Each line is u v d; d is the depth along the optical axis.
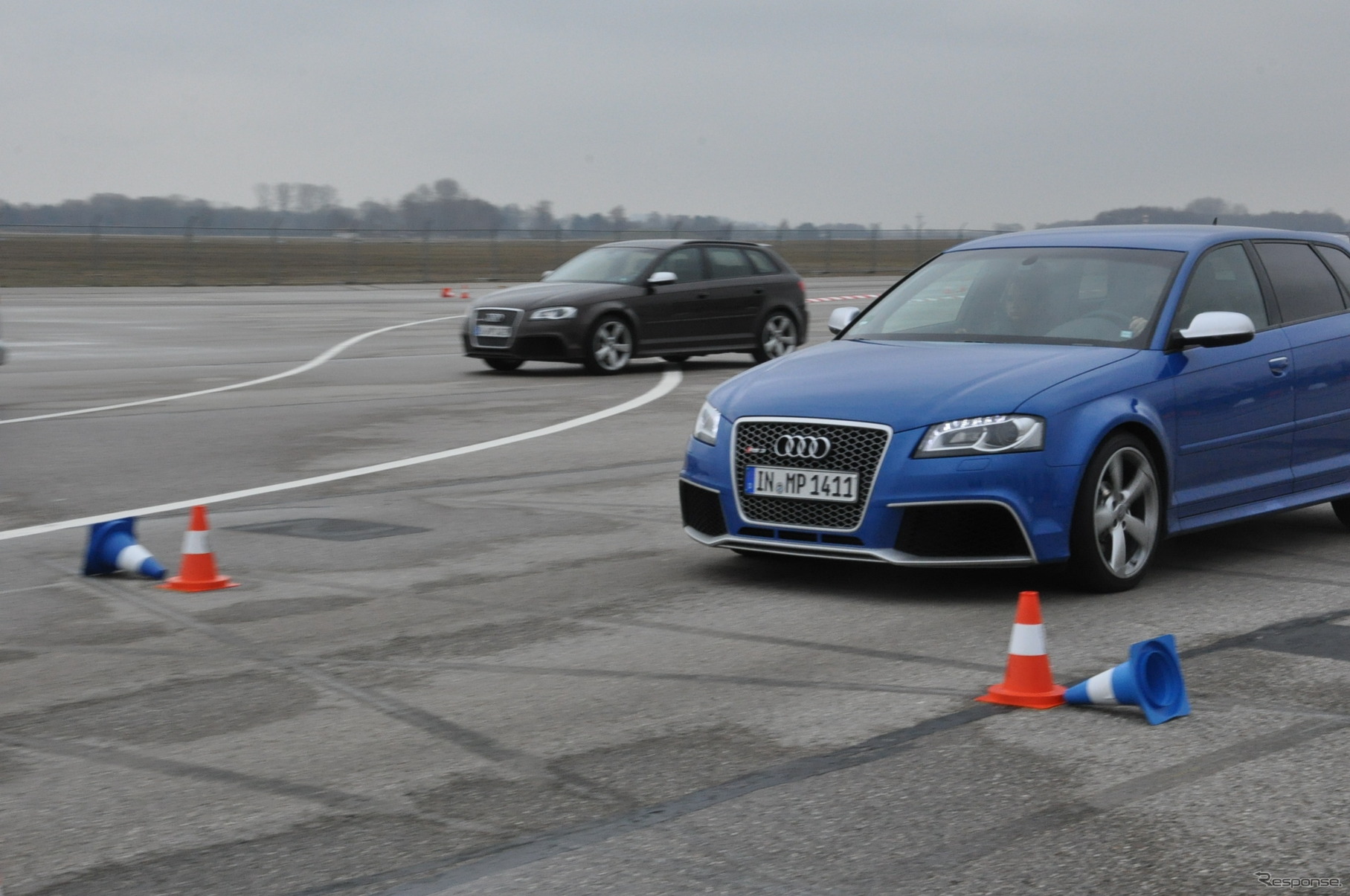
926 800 6.66
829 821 6.41
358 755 7.36
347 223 107.19
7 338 39.53
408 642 9.63
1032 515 10.39
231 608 10.66
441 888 5.74
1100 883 5.75
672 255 31.45
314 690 8.55
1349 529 13.55
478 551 12.70
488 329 30.06
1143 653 7.84
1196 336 11.33
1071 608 10.47
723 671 8.88
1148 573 11.70
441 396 25.62
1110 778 6.94
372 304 58.84
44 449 19.03
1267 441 12.13
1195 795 6.71
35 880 5.88
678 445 19.61
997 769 7.07
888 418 10.56
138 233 77.88
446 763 7.23
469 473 17.23
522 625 10.07
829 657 9.20
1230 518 11.90
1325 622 10.10
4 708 8.25
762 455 11.00
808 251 97.31
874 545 10.55
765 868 5.91
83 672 8.98
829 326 13.21
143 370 30.69
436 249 113.88
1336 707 8.08
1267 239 12.92
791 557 12.35
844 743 7.48
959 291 12.55
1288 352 12.34
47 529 13.88
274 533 13.59
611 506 14.97
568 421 22.17
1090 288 12.03
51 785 6.97
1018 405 10.49
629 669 8.92
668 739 7.57
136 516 14.52
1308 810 6.52
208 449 19.08
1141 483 11.03
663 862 5.97
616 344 30.33
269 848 6.17
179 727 7.86
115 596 11.08
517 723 7.87
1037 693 8.12
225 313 51.97
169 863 6.04
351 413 23.00
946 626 9.96
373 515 14.53
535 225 105.88
